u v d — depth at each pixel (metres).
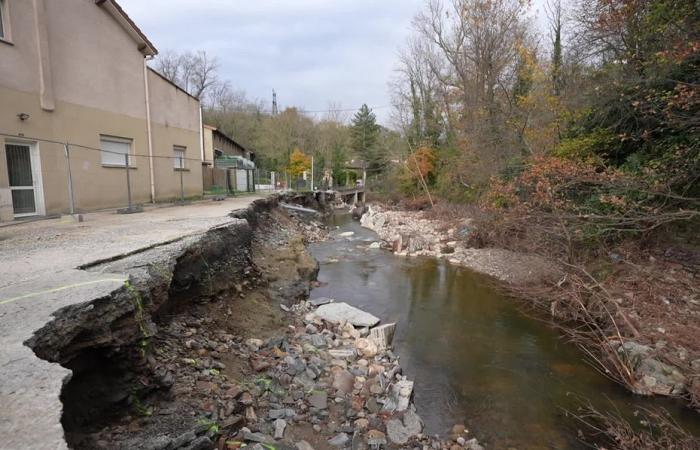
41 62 9.82
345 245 18.28
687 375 5.83
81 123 11.24
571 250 10.30
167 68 47.53
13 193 9.25
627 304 8.12
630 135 10.13
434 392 5.83
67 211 10.67
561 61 16.61
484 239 16.27
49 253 5.10
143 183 14.11
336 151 52.12
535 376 6.34
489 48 21.33
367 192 45.22
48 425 1.80
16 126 9.26
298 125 48.28
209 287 6.49
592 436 4.88
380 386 5.60
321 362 6.06
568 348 7.38
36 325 2.77
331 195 41.78
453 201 25.44
